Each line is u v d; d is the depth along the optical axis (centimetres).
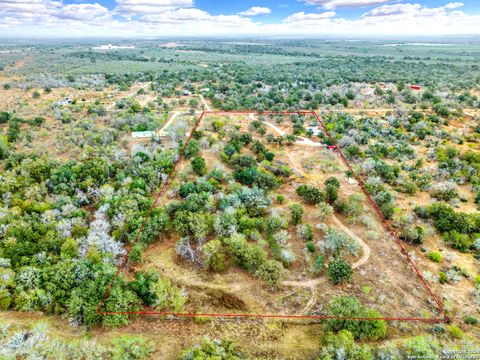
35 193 5972
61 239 4900
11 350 3438
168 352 3656
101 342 3691
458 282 4503
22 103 12350
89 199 6159
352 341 3516
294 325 4000
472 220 5353
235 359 3478
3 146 7862
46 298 4009
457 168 7269
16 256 4519
